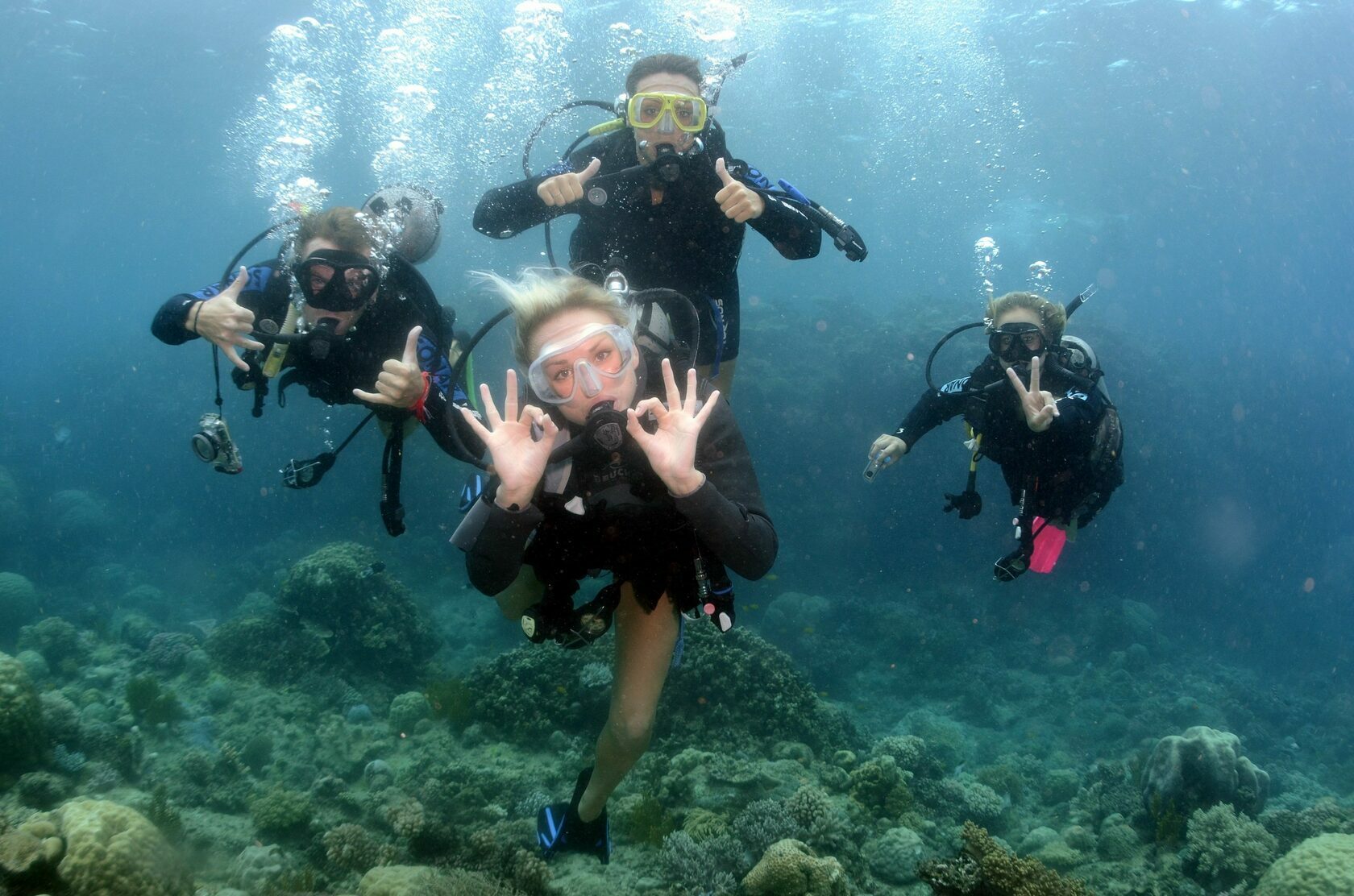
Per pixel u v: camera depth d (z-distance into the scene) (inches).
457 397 126.9
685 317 125.2
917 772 323.6
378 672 388.8
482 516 103.2
